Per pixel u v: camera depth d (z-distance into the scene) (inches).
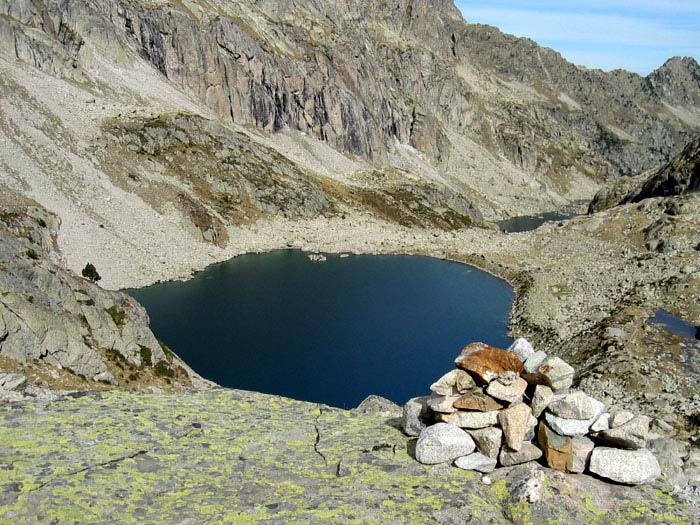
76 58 6397.6
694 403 1784.0
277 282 4424.2
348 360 2810.0
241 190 6127.0
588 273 4252.0
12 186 3954.2
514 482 415.8
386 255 5654.5
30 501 347.6
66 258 3737.7
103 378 1593.3
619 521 380.8
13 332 1450.5
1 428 442.6
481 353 494.6
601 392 1951.3
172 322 3314.5
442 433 454.3
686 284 3186.5
